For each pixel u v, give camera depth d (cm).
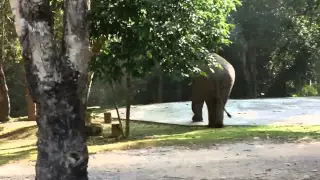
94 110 2547
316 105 2447
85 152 567
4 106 2466
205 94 1694
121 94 3119
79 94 561
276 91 3962
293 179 733
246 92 3781
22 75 3175
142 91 3747
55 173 552
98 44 1377
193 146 1160
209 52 1473
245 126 1661
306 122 1745
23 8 544
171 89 3819
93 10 1246
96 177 819
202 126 1736
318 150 1023
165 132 1658
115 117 2209
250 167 856
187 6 1270
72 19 553
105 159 1022
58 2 1209
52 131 553
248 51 3656
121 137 1537
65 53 554
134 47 1275
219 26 1388
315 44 3419
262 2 3297
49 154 552
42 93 549
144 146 1184
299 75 3862
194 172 833
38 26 545
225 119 1917
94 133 1664
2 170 961
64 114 554
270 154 997
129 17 1228
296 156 955
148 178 795
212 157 996
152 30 1221
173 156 1032
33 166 999
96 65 1300
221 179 759
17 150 1438
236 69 3775
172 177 795
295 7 2672
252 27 3428
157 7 1207
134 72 1324
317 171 788
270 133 1316
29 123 2284
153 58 1288
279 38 3434
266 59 3812
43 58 545
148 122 1964
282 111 2180
